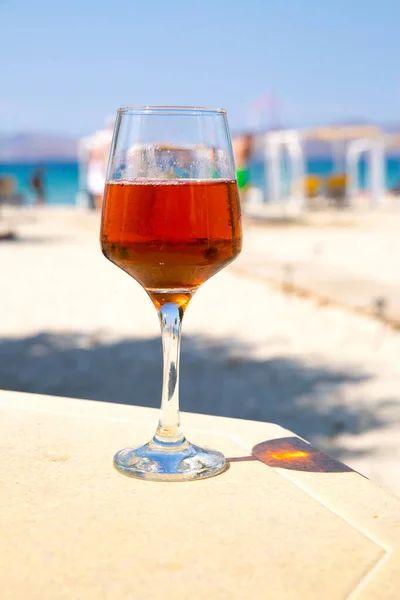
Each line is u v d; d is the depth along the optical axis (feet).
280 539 1.72
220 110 2.11
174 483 1.98
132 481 1.99
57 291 14.88
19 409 2.51
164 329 2.18
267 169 49.16
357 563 1.63
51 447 2.20
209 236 2.04
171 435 2.18
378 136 41.96
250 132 35.91
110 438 2.27
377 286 14.42
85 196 44.93
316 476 2.03
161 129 2.06
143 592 1.55
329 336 10.87
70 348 10.31
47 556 1.66
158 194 2.02
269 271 16.62
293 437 2.32
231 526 1.78
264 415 7.48
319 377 8.80
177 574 1.60
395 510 1.85
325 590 1.55
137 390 8.39
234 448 2.23
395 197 49.49
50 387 8.49
